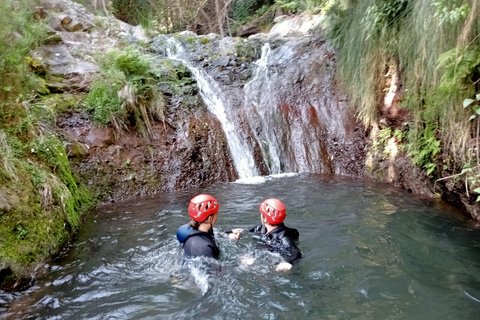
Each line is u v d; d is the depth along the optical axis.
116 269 3.07
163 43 9.71
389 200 4.98
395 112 6.10
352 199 5.06
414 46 5.13
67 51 6.77
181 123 6.80
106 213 4.71
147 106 6.56
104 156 5.59
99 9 12.33
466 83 3.97
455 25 3.92
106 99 5.96
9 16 4.74
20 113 4.54
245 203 4.98
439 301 2.44
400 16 5.61
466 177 4.04
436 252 3.26
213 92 7.98
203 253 2.94
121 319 2.31
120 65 6.64
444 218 4.21
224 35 15.79
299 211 4.55
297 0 13.12
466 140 4.13
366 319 2.24
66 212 3.92
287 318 2.27
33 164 3.95
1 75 4.49
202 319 2.27
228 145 6.93
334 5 8.11
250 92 8.22
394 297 2.50
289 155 7.29
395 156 6.03
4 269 2.73
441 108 4.55
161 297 2.57
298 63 8.60
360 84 6.83
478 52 3.68
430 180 5.20
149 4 14.73
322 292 2.57
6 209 3.12
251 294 2.54
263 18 14.91
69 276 2.95
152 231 3.97
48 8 8.45
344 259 3.11
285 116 7.65
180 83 7.63
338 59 8.00
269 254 3.14
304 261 3.07
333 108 7.50
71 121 5.63
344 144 7.05
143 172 5.82
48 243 3.28
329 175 6.77
